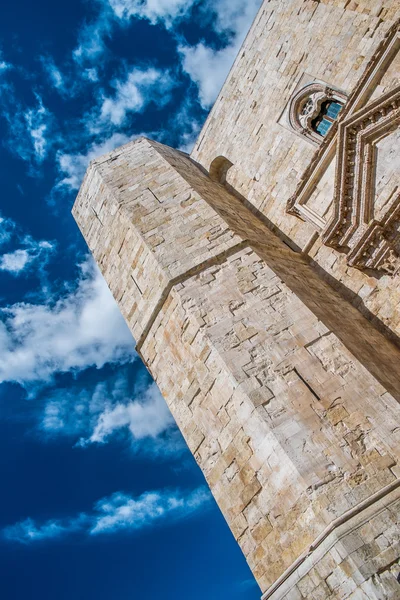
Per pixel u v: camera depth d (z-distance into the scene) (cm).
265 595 808
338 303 1284
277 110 1686
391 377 1005
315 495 794
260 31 1802
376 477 781
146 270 1378
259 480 896
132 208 1542
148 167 1705
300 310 1077
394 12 1323
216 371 1055
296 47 1631
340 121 1357
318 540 753
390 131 1245
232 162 1872
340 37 1474
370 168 1277
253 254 1259
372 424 848
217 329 1108
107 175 1738
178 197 1526
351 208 1310
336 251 1398
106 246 1609
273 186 1658
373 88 1293
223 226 1364
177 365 1185
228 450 978
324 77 1514
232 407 992
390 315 1228
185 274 1267
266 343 1035
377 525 727
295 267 1370
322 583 731
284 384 952
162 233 1417
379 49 1264
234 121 1880
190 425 1093
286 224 1576
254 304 1130
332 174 1418
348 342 1021
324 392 916
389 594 664
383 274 1266
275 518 846
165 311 1271
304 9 1612
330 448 836
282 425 891
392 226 1216
